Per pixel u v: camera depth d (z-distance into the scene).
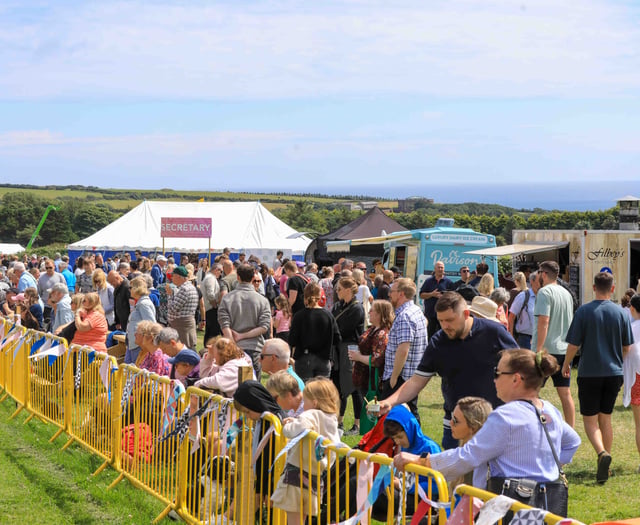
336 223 97.19
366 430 8.16
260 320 9.78
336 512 4.41
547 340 8.29
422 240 18.08
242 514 5.43
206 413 5.91
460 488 3.43
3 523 6.27
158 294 17.41
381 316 8.15
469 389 5.47
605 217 58.12
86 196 180.88
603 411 7.47
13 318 13.21
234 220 36.00
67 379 8.85
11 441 9.06
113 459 7.58
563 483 3.95
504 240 55.22
